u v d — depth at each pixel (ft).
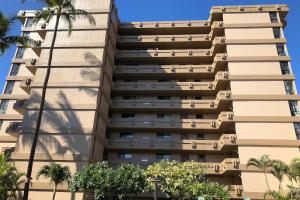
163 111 152.87
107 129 148.87
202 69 158.92
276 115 134.10
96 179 87.81
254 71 144.87
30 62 147.54
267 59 147.23
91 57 138.10
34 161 116.47
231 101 140.67
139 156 143.33
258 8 160.97
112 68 157.07
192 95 159.22
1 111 159.33
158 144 141.28
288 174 110.01
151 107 150.20
